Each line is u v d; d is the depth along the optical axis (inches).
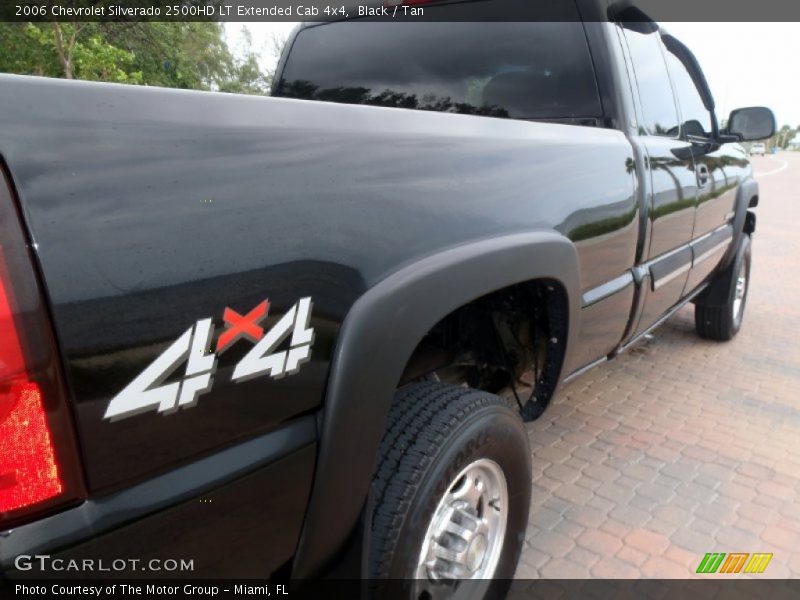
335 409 48.8
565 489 115.3
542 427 140.4
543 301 84.8
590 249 89.0
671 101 131.8
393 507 58.8
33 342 33.7
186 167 40.8
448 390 69.9
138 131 39.2
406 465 60.7
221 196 42.1
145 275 37.6
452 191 61.7
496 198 67.9
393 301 52.0
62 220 34.9
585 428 140.2
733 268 183.2
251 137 45.2
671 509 109.5
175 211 39.6
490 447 69.2
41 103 35.7
